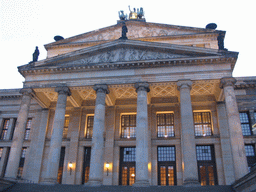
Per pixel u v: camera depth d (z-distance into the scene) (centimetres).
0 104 4891
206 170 3881
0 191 3008
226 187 2870
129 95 4231
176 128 4094
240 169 2956
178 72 3538
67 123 4525
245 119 4103
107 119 4278
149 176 3806
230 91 3328
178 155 3938
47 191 2944
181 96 3403
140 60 3616
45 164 4191
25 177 4116
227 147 3819
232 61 3469
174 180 3869
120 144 4144
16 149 3531
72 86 3747
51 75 3878
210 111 4131
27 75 3956
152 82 3553
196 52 3550
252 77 4166
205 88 3888
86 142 4238
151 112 4253
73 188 3042
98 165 3238
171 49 3634
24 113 3734
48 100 4503
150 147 3975
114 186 3091
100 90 3628
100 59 3831
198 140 3994
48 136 4381
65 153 4234
